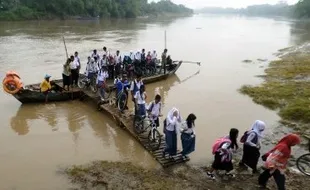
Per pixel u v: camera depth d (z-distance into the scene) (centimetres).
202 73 2630
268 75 2570
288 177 1002
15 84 1568
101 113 1552
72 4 9000
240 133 1395
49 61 2900
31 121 1436
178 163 1090
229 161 976
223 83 2295
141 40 4838
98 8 9800
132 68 2019
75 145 1214
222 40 5466
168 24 9662
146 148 1173
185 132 1055
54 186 938
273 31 7938
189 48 4209
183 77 2452
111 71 1919
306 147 1235
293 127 1448
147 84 2161
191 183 963
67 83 1697
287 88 2083
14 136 1281
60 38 4597
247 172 1034
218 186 952
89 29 6362
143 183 950
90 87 1739
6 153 1137
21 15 7650
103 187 930
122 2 11469
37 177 986
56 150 1169
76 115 1520
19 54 3183
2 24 6475
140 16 12775
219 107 1747
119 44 4244
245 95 1988
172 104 1781
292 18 15862
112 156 1131
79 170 1023
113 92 1755
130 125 1330
